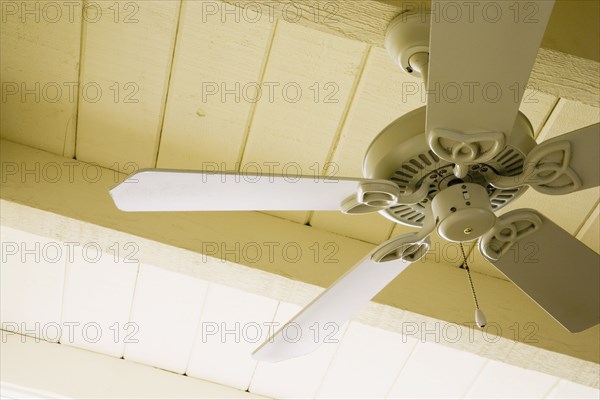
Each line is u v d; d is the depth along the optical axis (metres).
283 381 3.07
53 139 2.34
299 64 2.15
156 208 1.43
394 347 2.89
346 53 2.11
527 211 1.50
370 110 2.20
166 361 3.07
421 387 3.02
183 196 1.39
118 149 2.35
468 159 1.31
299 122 2.26
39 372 2.93
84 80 2.24
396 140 1.43
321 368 3.01
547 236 1.55
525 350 2.28
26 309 2.97
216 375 3.10
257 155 2.34
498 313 2.31
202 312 2.90
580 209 2.34
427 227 1.51
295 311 2.85
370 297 1.68
